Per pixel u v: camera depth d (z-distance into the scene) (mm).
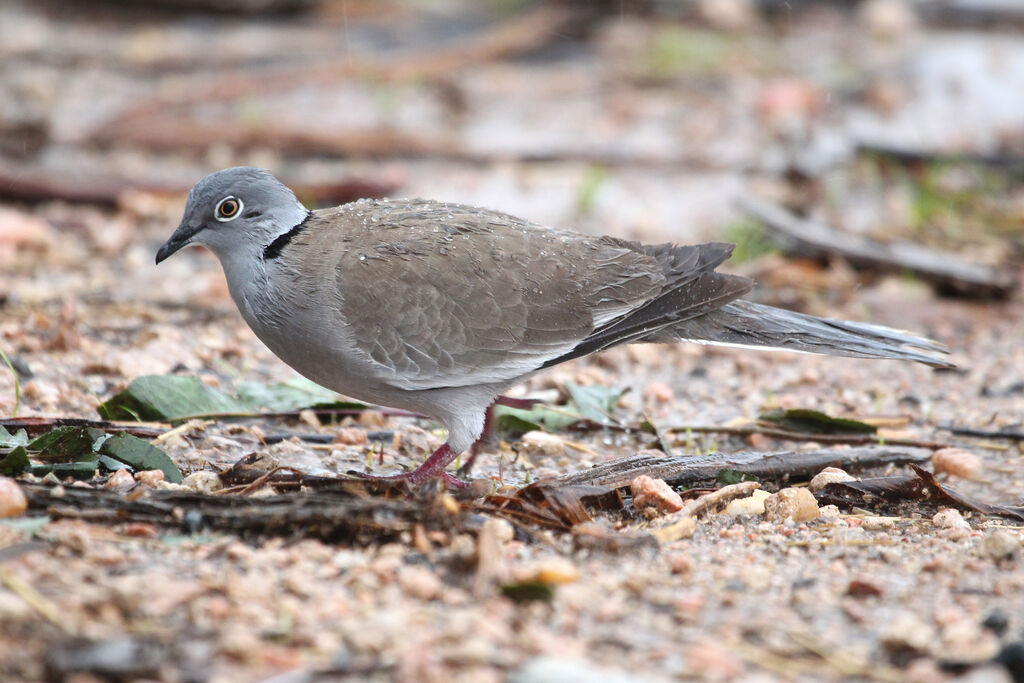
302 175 20188
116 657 6332
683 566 8000
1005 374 13969
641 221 18625
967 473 11000
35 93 23062
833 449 11125
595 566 8102
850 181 21031
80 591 7062
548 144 22125
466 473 10555
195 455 10273
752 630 7191
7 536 7742
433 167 21000
